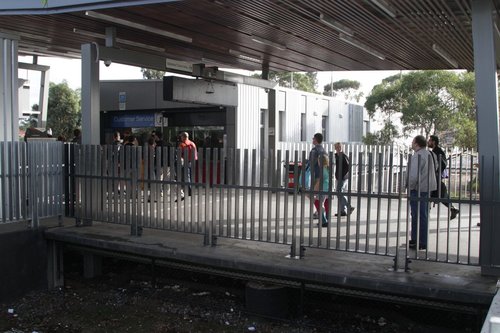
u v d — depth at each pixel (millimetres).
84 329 6664
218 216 7562
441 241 8320
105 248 7871
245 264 6637
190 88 13375
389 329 6430
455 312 5922
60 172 8992
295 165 6816
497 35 7777
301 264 6504
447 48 11328
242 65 15000
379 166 6359
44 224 9133
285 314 6828
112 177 8547
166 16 9430
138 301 7656
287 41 11328
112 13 9297
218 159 7484
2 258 7781
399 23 9141
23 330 6668
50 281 8523
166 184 7957
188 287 8172
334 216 10414
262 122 20031
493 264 5953
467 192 7801
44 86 14828
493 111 6070
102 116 22234
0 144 8023
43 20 9836
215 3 8477
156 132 14625
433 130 26109
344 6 8336
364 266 6441
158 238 8125
